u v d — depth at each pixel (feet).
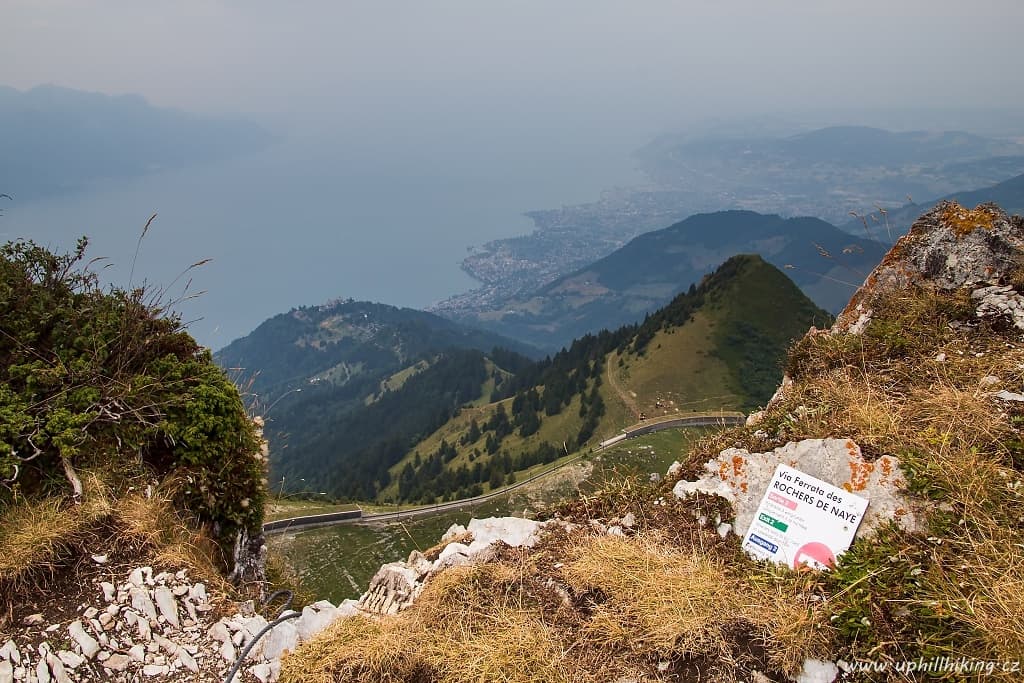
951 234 26.99
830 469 18.02
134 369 24.73
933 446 17.79
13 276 24.27
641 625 14.73
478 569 16.98
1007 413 18.74
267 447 27.20
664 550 17.28
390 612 17.54
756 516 17.66
